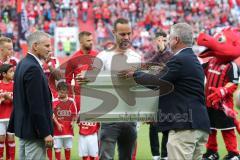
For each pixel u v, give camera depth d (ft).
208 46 52.34
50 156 58.85
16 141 73.41
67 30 183.42
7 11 208.44
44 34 42.75
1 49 62.39
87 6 228.43
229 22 230.89
